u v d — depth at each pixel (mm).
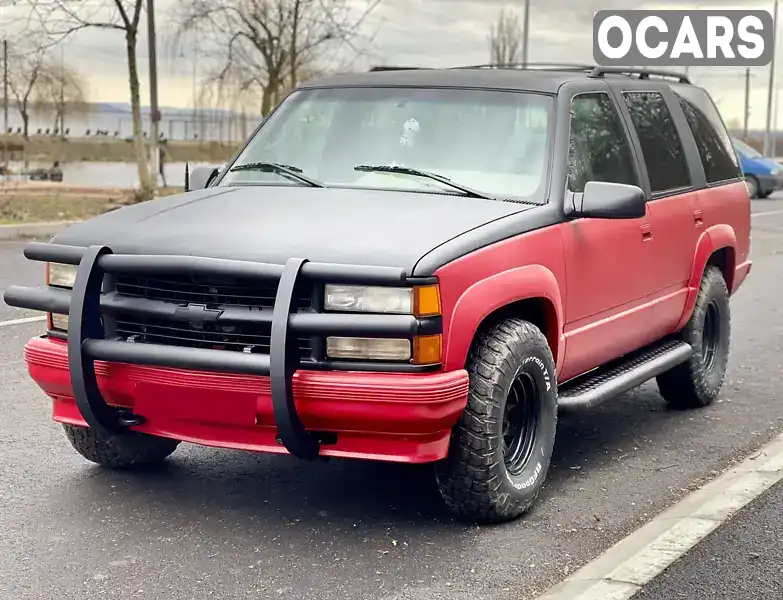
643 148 6590
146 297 4777
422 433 4531
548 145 5617
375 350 4488
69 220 18391
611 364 6445
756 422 6945
